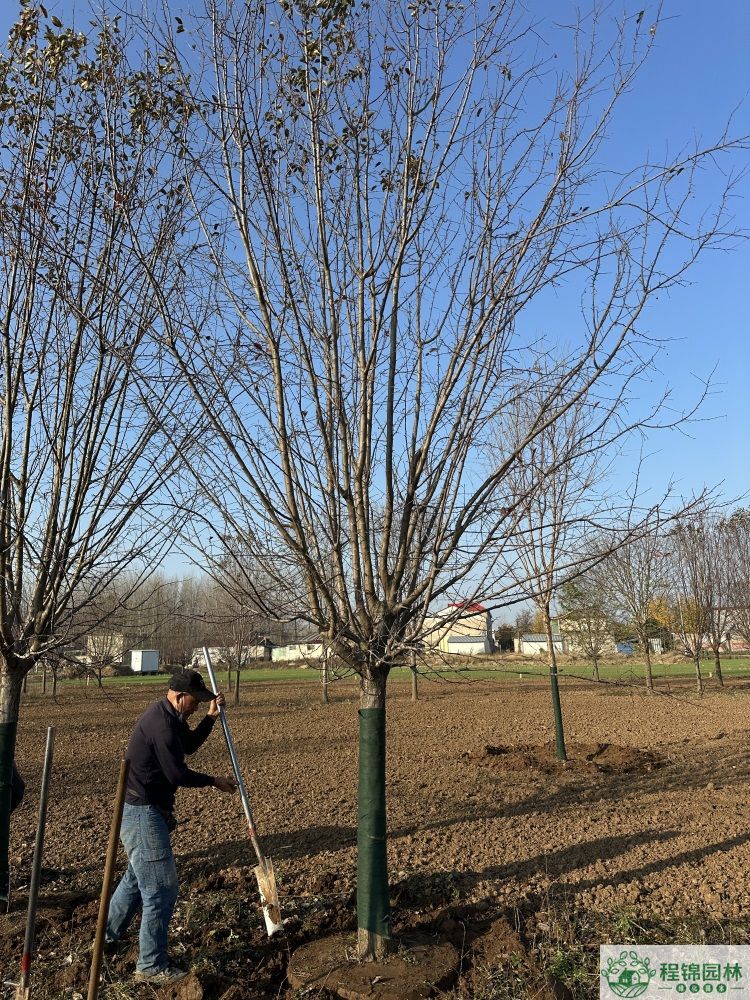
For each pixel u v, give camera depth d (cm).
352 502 410
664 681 2478
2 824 495
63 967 418
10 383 485
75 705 1978
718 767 919
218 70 429
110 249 488
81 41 471
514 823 676
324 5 414
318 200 420
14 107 479
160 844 412
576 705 1734
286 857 593
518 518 392
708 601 1936
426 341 439
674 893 498
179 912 483
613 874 536
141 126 476
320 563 402
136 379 434
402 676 2959
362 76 432
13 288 482
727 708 1614
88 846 645
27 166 478
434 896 501
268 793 823
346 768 959
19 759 1083
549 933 443
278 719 1538
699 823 661
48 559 493
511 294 411
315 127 423
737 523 1886
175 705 448
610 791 807
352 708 1769
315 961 409
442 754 1048
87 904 503
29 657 494
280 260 420
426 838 630
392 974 389
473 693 2147
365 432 414
